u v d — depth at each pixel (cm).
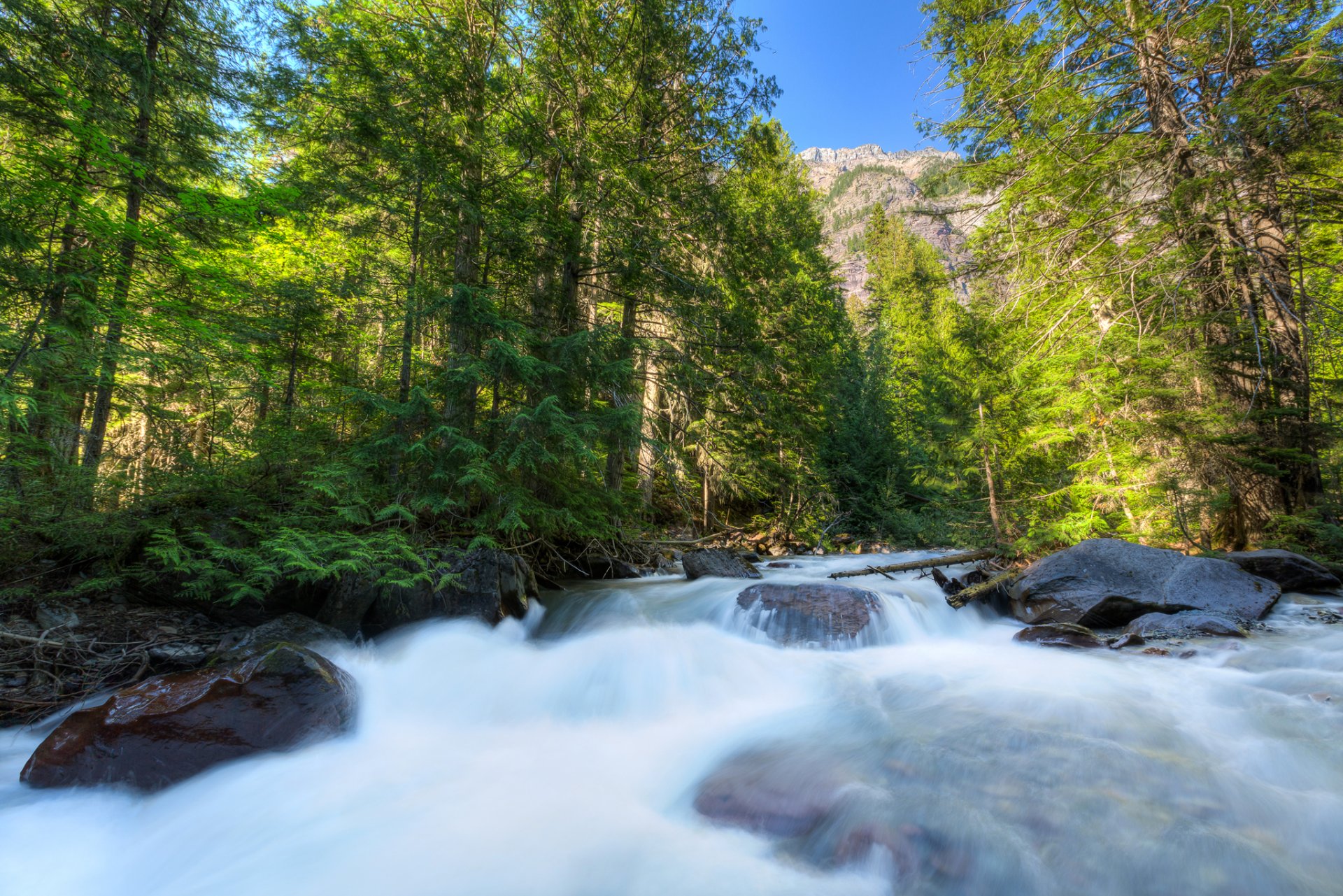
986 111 1029
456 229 789
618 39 1064
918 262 3859
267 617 561
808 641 621
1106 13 859
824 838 285
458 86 785
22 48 644
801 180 2061
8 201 541
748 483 1566
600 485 954
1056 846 270
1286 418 870
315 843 299
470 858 285
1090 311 1067
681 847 291
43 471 536
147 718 340
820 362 1563
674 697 499
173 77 750
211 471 617
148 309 675
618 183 1014
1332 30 733
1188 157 898
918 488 1792
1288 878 246
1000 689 464
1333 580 726
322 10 834
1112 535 1014
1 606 481
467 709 475
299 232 998
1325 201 864
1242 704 414
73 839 298
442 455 692
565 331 940
